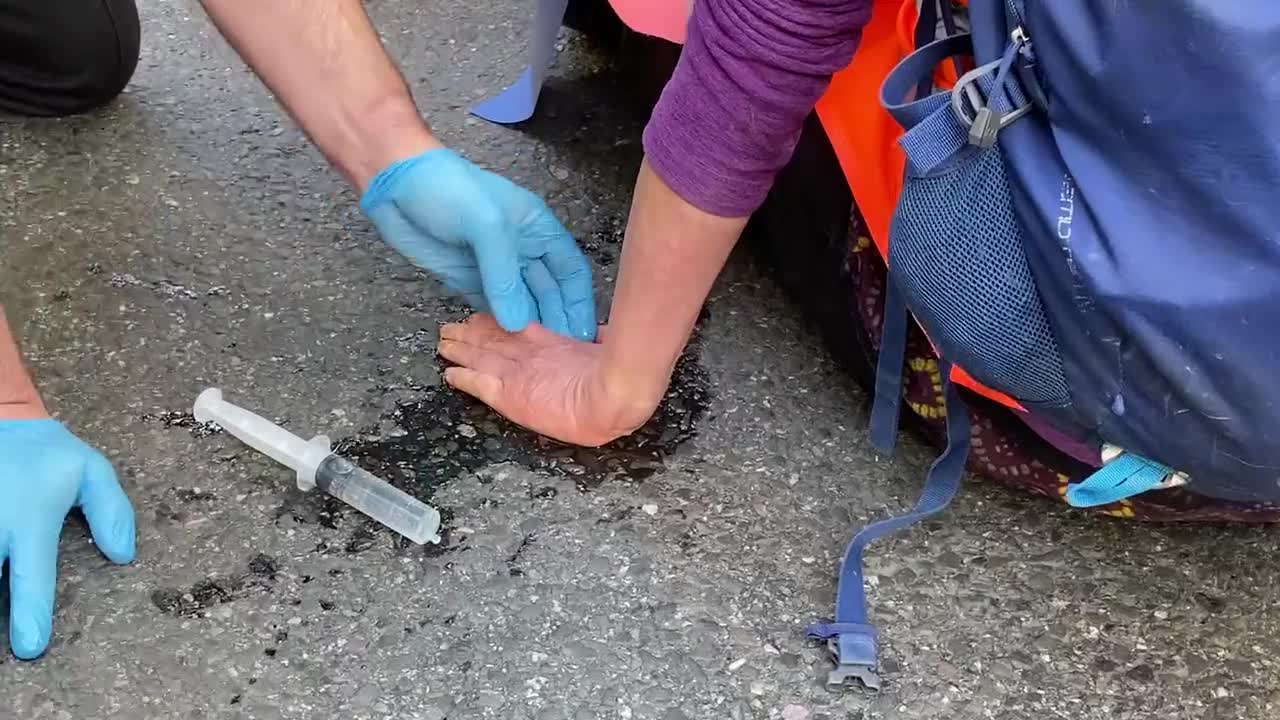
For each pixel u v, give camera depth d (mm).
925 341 1028
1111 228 651
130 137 1448
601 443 1068
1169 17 599
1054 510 1066
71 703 840
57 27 1366
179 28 1681
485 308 1198
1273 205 602
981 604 970
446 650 898
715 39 763
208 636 896
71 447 956
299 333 1187
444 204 1039
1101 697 902
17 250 1254
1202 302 629
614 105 1568
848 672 891
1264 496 749
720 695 880
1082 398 741
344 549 975
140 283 1226
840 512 1043
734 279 1308
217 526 984
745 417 1136
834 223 1096
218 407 1070
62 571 933
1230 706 903
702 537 1009
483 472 1058
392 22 1728
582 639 914
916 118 739
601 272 1289
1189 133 614
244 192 1376
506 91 1539
